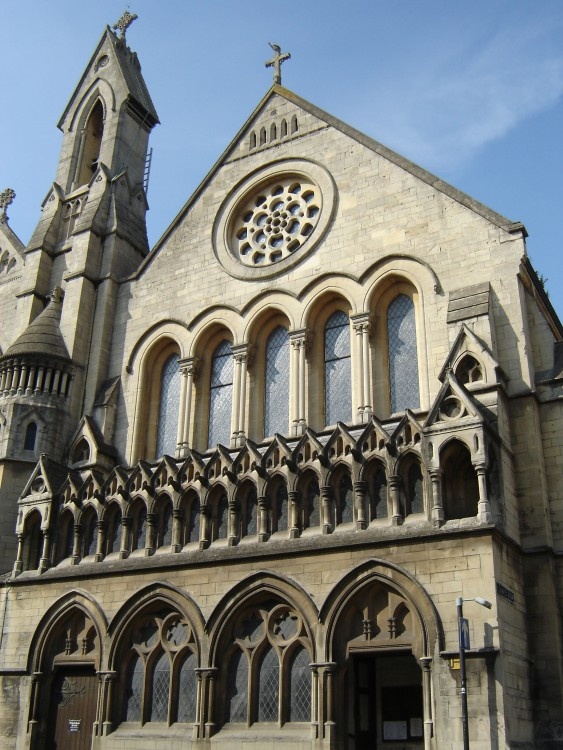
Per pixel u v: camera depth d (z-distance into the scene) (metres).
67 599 37.00
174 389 43.41
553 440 32.44
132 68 57.94
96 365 44.66
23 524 39.72
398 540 29.59
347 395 37.97
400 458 31.30
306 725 30.22
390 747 32.84
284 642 31.59
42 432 42.53
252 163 45.38
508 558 29.25
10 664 37.19
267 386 40.34
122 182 51.31
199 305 43.16
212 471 35.97
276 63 47.91
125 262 48.25
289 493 33.25
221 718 31.98
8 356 44.19
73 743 35.09
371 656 31.08
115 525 37.91
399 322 37.84
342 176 41.59
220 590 33.19
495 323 34.12
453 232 36.97
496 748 25.56
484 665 26.58
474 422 29.53
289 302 40.16
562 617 30.00
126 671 35.00
